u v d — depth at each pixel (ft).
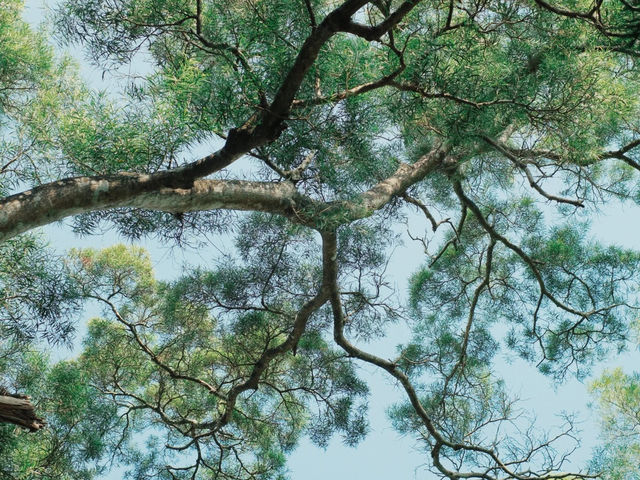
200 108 11.57
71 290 16.74
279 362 23.45
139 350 22.94
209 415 24.23
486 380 24.66
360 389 23.43
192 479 22.38
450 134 13.08
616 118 15.98
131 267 22.02
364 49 12.28
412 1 11.02
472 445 22.34
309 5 11.83
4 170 16.11
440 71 12.26
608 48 13.23
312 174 14.60
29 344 18.30
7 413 10.30
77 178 11.52
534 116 13.08
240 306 21.90
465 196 22.35
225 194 13.02
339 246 20.39
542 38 13.17
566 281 24.95
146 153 12.03
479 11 12.24
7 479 18.29
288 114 12.16
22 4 18.76
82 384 20.33
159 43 14.75
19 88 18.45
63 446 20.51
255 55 11.81
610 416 22.77
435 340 25.39
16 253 16.25
